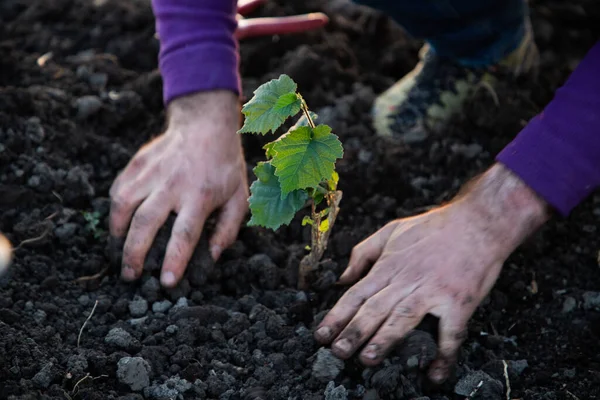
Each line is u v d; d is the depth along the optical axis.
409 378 1.80
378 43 2.29
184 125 1.89
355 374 1.81
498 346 1.88
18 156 1.99
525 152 1.79
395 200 2.03
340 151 1.74
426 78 2.12
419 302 1.79
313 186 1.74
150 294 1.88
